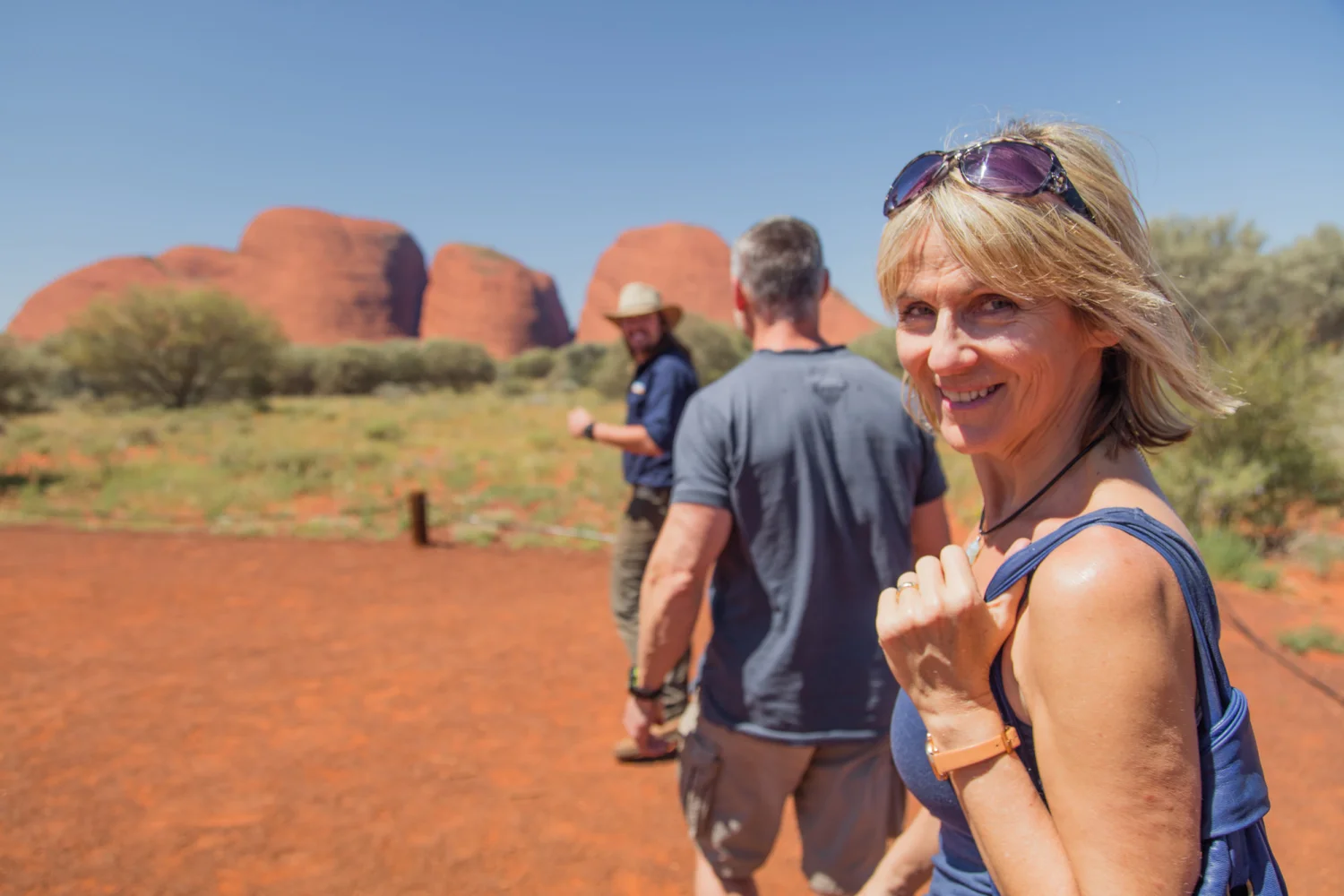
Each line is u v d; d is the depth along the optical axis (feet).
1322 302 55.62
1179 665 2.69
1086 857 2.73
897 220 3.31
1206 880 2.67
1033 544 3.08
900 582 3.51
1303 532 25.29
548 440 54.60
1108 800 2.67
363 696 14.82
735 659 6.55
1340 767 11.91
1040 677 2.85
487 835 10.49
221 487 37.35
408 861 9.92
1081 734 2.70
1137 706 2.64
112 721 13.67
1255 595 20.61
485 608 20.25
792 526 6.33
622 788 11.68
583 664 16.47
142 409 89.20
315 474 41.34
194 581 22.65
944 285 3.18
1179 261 57.82
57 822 10.63
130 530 29.60
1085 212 3.08
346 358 133.08
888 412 6.51
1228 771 2.73
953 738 3.21
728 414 6.37
